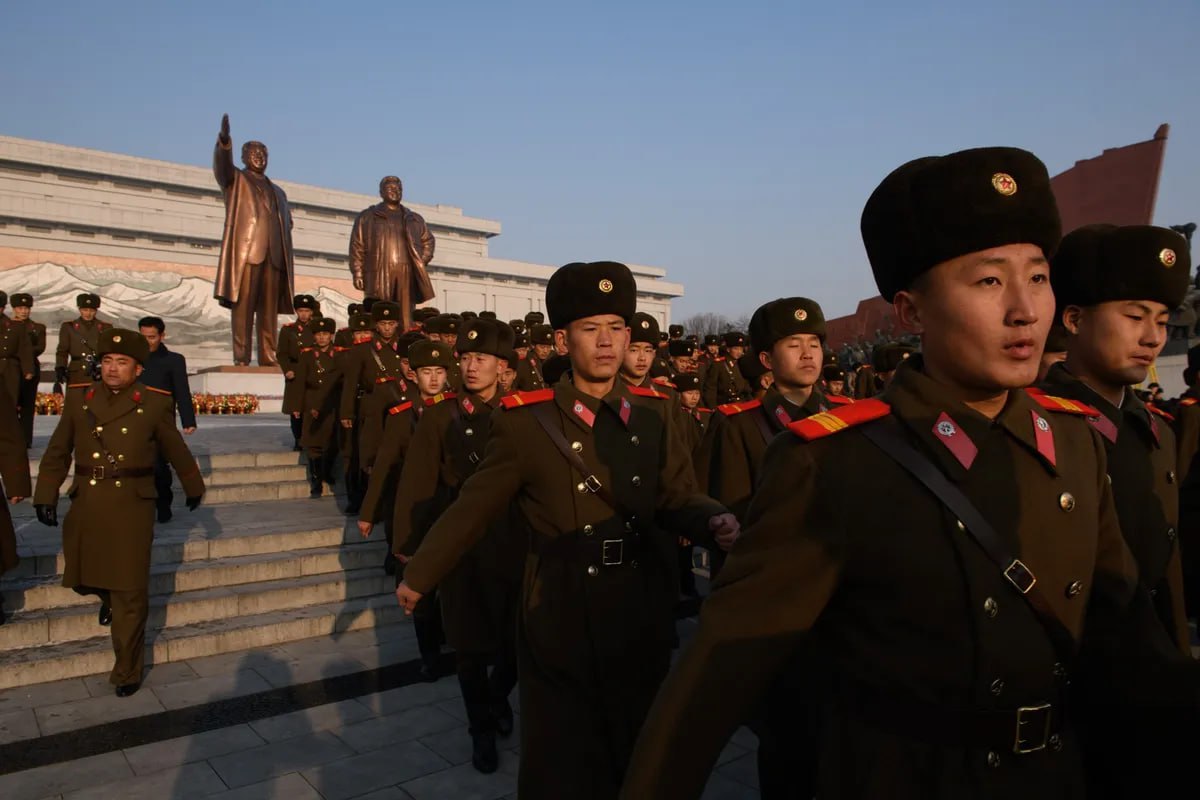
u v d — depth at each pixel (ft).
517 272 168.96
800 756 9.89
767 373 18.69
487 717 13.71
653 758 4.62
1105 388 8.73
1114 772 5.32
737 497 13.69
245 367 60.59
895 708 4.69
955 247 4.58
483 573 13.93
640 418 10.46
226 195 53.16
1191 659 4.97
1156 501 8.10
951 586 4.58
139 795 12.35
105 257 119.34
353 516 26.73
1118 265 8.28
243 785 12.70
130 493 16.49
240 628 19.33
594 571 9.74
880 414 4.98
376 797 12.39
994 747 4.55
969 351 4.66
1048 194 4.63
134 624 16.31
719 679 4.66
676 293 197.06
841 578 4.82
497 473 10.26
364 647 19.57
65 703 15.84
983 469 4.72
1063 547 4.73
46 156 130.52
